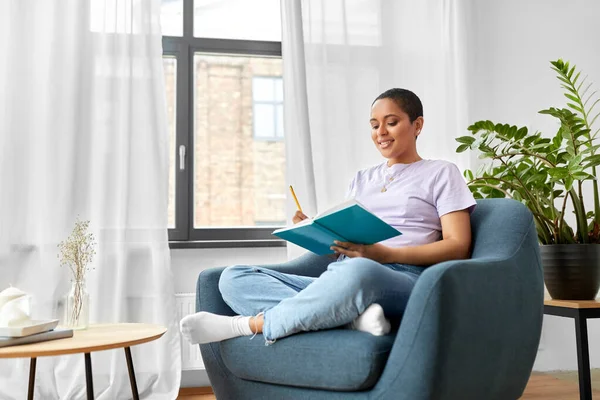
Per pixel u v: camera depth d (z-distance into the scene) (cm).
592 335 306
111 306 254
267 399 158
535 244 161
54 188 254
